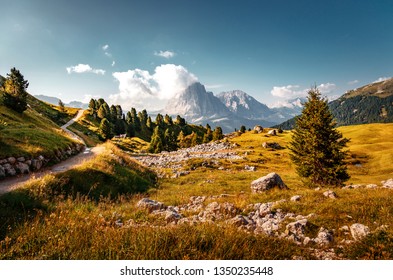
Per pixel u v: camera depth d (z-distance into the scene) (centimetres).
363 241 770
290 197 1594
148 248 636
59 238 691
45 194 1545
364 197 1334
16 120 5175
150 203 1472
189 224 908
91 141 9381
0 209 1168
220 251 649
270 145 9206
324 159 2631
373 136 9069
